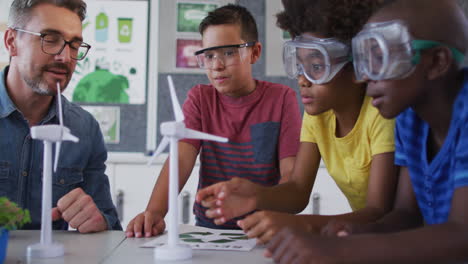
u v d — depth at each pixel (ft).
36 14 3.30
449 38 1.94
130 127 6.17
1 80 3.51
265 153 3.92
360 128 2.95
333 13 2.55
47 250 2.12
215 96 4.12
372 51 1.95
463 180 1.89
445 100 2.07
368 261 1.65
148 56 6.19
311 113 2.78
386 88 1.98
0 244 1.87
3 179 3.39
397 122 2.55
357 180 3.10
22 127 3.48
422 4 1.95
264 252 2.09
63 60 3.34
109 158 6.03
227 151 3.98
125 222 5.89
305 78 2.69
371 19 2.03
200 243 2.43
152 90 6.19
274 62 6.19
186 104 4.12
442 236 1.71
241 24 3.94
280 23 2.96
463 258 1.71
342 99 2.78
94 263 2.01
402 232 1.75
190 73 6.22
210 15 3.97
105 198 3.79
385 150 2.77
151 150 6.15
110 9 6.15
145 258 2.10
